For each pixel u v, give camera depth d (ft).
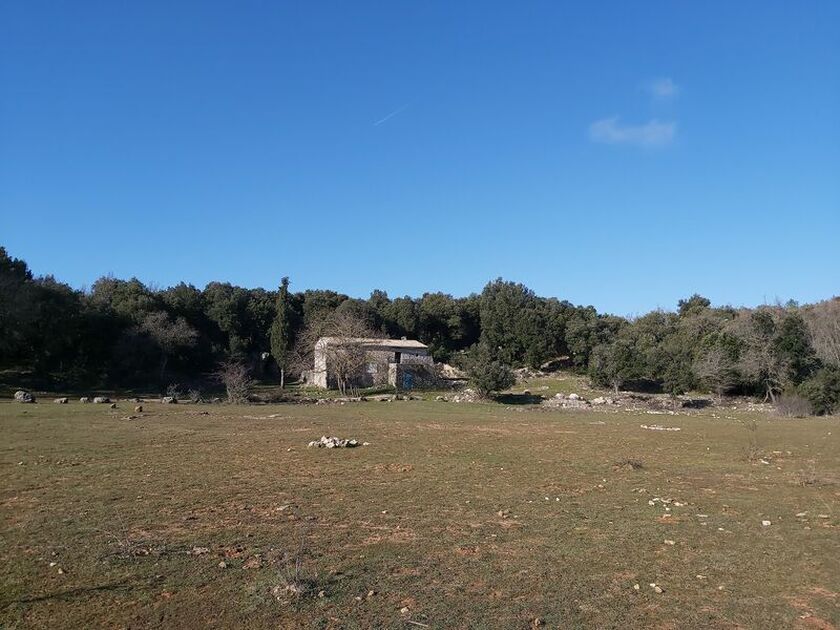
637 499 44.27
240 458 61.62
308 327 265.34
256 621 21.72
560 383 233.76
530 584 25.91
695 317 288.10
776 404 154.40
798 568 28.55
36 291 189.47
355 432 89.15
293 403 157.58
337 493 45.01
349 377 208.64
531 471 56.70
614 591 25.25
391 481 50.34
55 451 63.46
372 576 26.58
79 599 23.54
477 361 181.47
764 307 272.31
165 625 21.35
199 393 170.91
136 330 215.72
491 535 33.81
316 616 22.16
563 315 297.33
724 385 187.83
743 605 23.97
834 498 44.93
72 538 31.81
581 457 66.64
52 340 193.16
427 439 81.97
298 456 63.67
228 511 38.58
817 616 22.98
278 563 28.02
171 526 34.65
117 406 125.18
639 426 106.73
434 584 25.71
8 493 42.93
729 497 45.24
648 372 197.67
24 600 23.40
